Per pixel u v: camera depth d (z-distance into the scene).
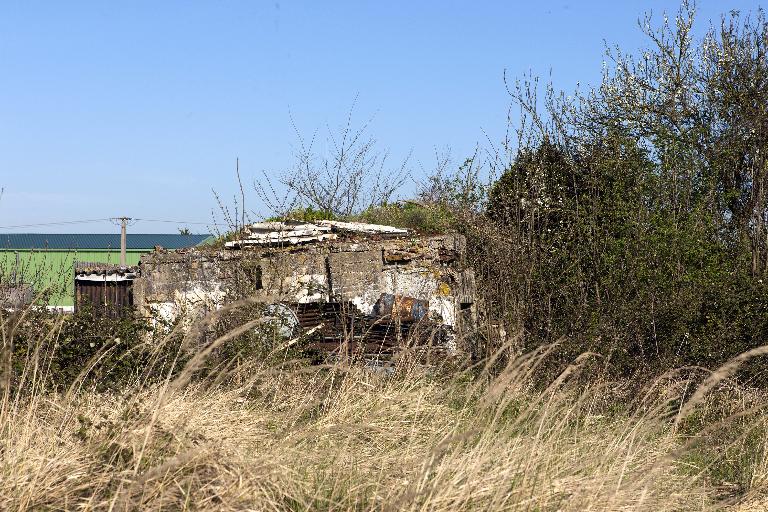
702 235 13.84
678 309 12.48
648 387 10.23
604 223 14.20
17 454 4.71
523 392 8.46
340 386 7.95
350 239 15.28
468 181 15.45
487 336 12.65
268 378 7.75
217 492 4.65
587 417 8.11
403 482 5.12
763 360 12.19
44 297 9.27
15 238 54.31
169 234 60.06
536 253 13.77
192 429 5.67
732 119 16.86
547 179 15.72
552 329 12.72
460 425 6.72
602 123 17.14
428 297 14.60
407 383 8.26
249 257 12.72
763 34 17.39
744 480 7.36
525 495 5.09
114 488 4.61
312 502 4.95
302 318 12.22
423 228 18.41
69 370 7.88
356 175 21.64
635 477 5.51
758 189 16.27
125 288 20.80
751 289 12.76
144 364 8.55
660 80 17.83
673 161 15.34
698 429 9.02
